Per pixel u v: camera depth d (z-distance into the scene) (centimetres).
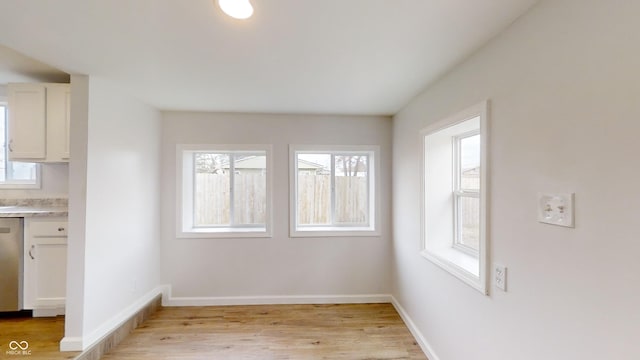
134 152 266
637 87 86
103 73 208
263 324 274
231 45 166
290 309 307
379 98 262
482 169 157
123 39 159
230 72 205
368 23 142
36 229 248
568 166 107
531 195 125
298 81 222
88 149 211
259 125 320
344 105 286
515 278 134
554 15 114
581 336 102
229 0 124
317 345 239
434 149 236
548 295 116
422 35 152
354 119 326
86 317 210
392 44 162
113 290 238
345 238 325
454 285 188
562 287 110
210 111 312
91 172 213
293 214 322
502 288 142
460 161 232
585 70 101
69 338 205
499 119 147
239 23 142
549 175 116
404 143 287
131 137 261
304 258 323
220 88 239
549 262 116
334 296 324
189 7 129
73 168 208
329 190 338
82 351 205
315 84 228
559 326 111
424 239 234
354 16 136
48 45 166
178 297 314
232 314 295
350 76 211
